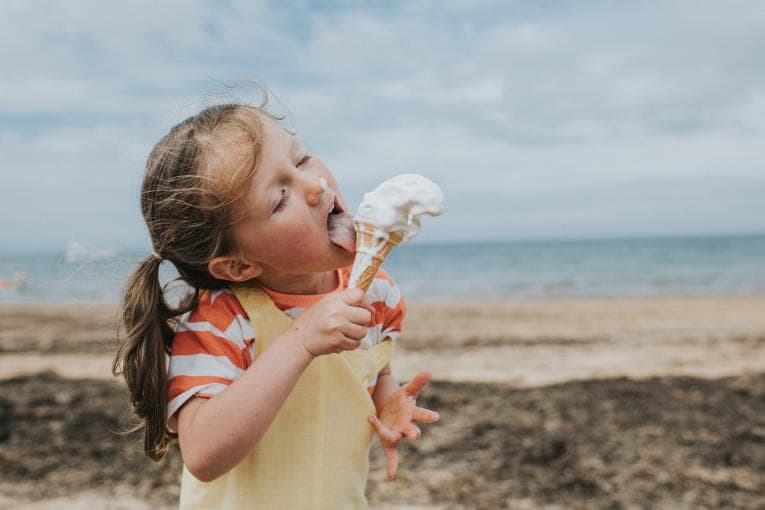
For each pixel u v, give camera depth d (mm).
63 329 13633
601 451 5516
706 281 30609
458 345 10969
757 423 6234
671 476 5008
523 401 7004
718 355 9852
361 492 1873
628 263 47562
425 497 4703
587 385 7613
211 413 1543
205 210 1600
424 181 1638
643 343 11094
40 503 4562
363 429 1855
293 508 1711
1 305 20484
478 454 5504
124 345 1754
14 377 8148
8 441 5738
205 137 1633
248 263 1663
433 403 6988
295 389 1733
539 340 11477
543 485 4879
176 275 1836
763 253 58281
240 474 1731
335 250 1650
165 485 4918
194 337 1691
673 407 6734
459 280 35188
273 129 1674
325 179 1715
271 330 1707
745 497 4672
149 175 1735
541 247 87125
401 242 1661
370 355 1923
